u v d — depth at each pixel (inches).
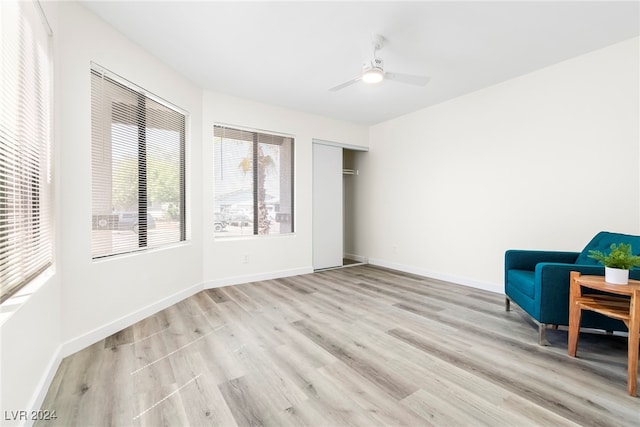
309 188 176.4
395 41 98.1
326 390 61.5
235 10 82.3
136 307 99.5
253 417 53.4
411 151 174.6
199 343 83.1
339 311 109.6
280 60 111.1
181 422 52.1
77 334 78.7
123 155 96.9
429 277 164.6
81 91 80.0
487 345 82.2
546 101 117.2
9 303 49.0
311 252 177.8
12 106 47.5
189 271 128.3
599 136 104.0
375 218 200.4
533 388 62.1
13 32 48.1
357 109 168.1
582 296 78.6
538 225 120.5
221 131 144.4
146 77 103.9
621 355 76.7
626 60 97.9
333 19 86.3
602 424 51.2
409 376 66.7
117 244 94.6
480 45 100.5
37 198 61.0
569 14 83.4
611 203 101.8
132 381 64.5
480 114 139.6
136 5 80.2
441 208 158.4
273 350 79.0
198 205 134.3
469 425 51.2
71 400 57.8
